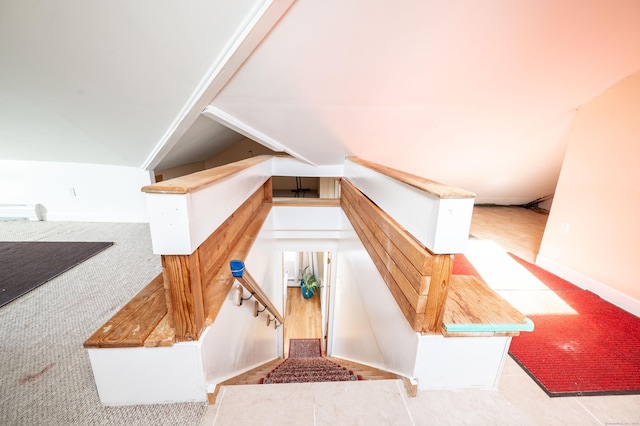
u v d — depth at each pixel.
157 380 1.00
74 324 1.50
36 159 2.94
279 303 3.58
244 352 1.66
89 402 1.03
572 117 2.01
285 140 2.16
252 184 2.05
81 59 1.23
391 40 1.23
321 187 5.30
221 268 1.42
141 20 1.03
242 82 1.45
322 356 4.05
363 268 2.00
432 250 0.93
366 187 1.93
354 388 1.12
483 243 2.94
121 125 1.95
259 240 2.19
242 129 1.91
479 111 1.85
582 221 1.98
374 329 1.72
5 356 1.26
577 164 1.99
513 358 1.31
